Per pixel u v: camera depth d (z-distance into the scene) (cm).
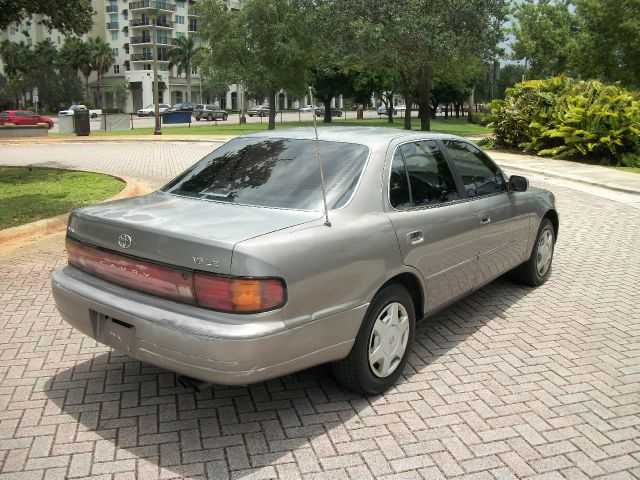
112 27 9994
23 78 8756
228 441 334
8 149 2316
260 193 378
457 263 449
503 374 425
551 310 561
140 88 9544
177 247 313
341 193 369
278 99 11044
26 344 461
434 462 319
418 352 461
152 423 352
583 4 3400
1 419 353
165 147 2372
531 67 3875
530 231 580
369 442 336
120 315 329
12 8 1359
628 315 551
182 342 303
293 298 312
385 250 369
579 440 343
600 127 1862
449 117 7700
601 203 1189
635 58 3306
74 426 347
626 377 423
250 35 3662
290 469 310
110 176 1395
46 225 822
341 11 3238
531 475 310
